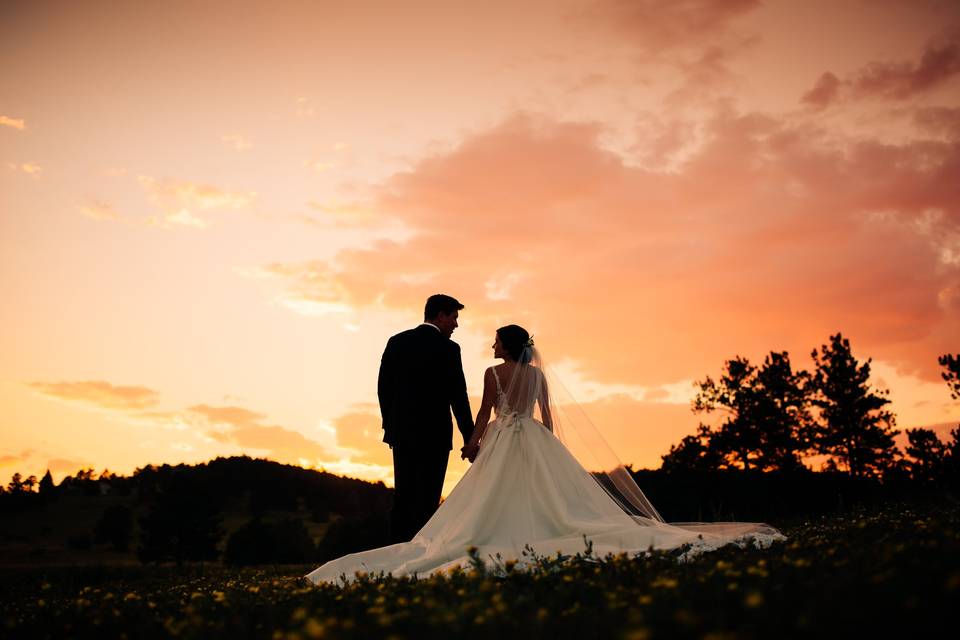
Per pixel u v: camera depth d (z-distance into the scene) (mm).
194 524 91875
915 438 28594
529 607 3590
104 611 4738
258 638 3635
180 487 93688
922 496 12445
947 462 26797
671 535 5836
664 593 3404
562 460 6812
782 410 36375
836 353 36656
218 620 4098
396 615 3367
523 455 6781
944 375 27156
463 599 3707
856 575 3320
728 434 36188
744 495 34344
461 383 8516
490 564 5500
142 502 139125
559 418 7355
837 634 2590
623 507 7090
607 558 4820
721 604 3201
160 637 3990
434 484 8336
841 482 32688
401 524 8211
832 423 35875
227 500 134750
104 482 151250
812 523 9234
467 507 6637
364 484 148625
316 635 2986
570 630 3133
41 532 117750
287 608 4305
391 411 8445
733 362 37938
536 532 6355
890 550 3713
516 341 7332
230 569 10906
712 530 6566
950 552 3479
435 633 3127
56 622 4602
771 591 3264
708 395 38406
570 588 3891
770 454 35531
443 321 8719
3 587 8203
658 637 2791
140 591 6727
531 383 7184
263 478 145125
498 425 7039
